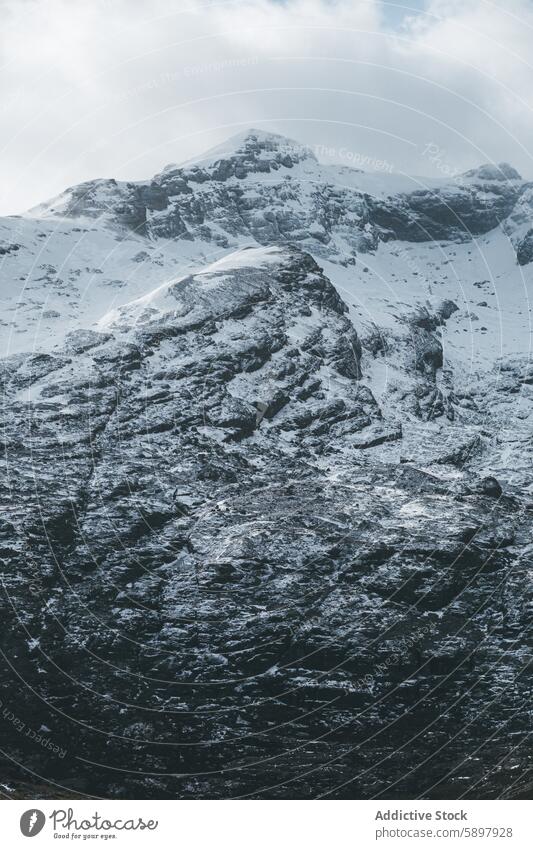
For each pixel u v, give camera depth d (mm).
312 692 127312
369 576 142375
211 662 130750
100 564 143625
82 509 151750
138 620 136000
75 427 166500
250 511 153625
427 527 150875
